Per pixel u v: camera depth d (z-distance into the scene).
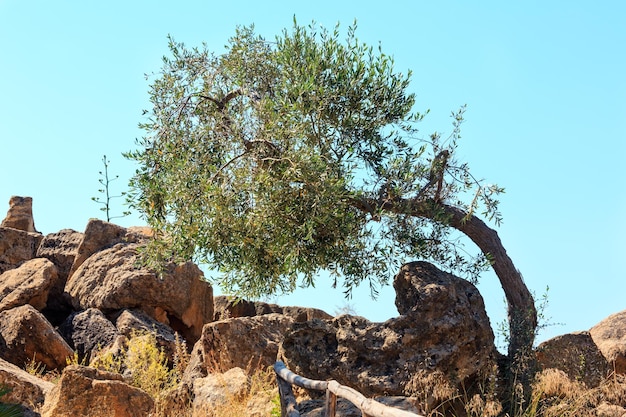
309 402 9.12
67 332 17.58
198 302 19.50
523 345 11.90
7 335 16.16
